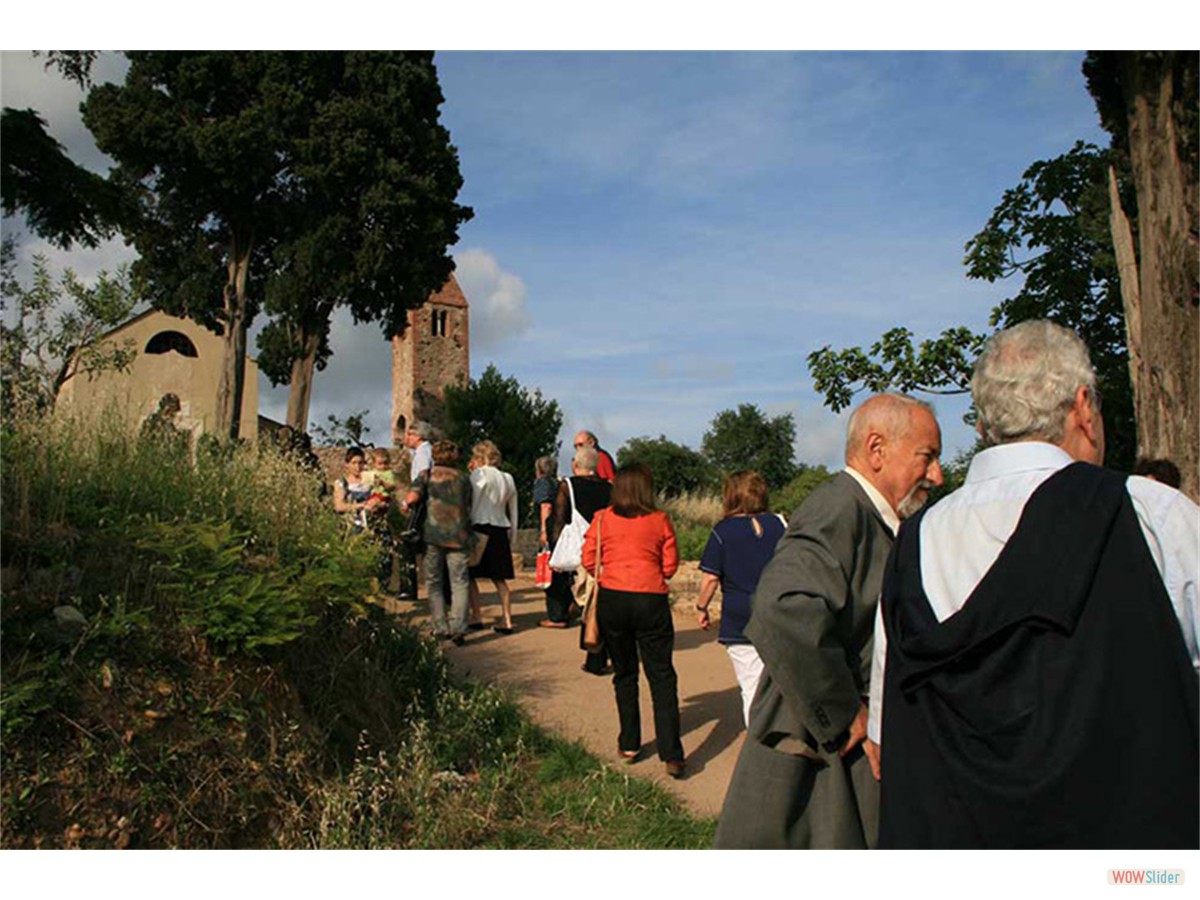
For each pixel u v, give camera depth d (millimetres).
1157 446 7484
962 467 10281
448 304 59406
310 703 4898
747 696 4980
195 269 27609
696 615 9844
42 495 4855
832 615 2508
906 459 2693
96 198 5973
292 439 8500
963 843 1747
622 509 5426
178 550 4566
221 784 3957
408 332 58531
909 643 1893
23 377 5824
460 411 29859
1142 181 7664
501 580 8461
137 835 3584
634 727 5422
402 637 6523
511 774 5078
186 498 5816
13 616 3920
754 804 2570
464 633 7902
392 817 4422
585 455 8469
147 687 4016
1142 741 1638
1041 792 1651
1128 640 1682
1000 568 1788
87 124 24484
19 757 3482
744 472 5305
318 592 5348
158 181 26062
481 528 8422
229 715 4188
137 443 6242
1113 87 8977
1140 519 1762
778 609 2477
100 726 3736
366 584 5836
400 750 5016
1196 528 1725
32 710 3510
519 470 29172
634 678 5477
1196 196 7363
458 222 30594
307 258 26625
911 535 2037
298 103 25797
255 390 37781
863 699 2588
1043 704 1688
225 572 4809
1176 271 7371
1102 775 1636
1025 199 12039
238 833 3926
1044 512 1801
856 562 2586
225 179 25312
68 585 4254
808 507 2666
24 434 5117
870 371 9773
